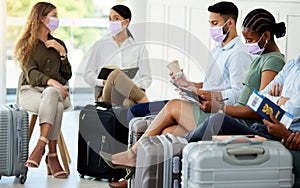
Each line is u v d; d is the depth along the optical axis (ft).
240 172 10.05
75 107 16.15
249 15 13.94
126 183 15.03
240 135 11.46
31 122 16.51
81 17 24.56
